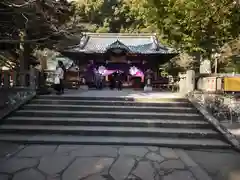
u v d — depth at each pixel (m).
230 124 7.52
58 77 10.69
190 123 7.28
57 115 7.89
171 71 17.52
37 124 7.39
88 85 17.75
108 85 18.28
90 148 5.91
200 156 5.65
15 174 4.49
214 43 8.62
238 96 8.56
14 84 9.58
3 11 6.72
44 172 4.59
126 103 8.73
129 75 18.42
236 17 5.96
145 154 5.60
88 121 7.32
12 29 8.30
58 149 5.82
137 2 10.12
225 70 15.21
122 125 7.30
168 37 9.25
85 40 18.61
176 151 5.89
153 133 6.75
